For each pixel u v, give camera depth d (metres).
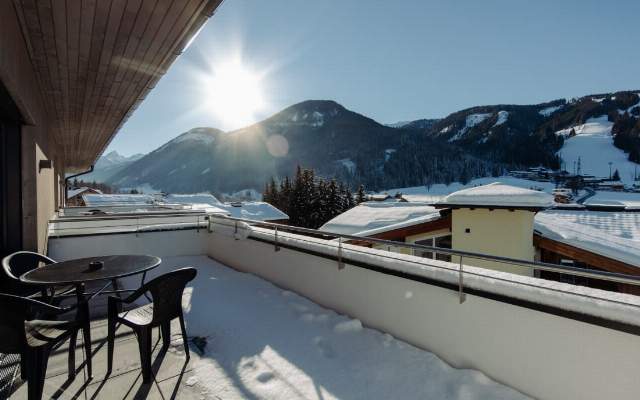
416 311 2.59
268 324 3.12
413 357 2.45
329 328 3.01
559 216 10.41
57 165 10.02
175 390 2.17
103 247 5.64
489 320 2.16
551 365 1.90
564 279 6.73
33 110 3.85
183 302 3.73
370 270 2.96
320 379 2.28
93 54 3.58
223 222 5.80
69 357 2.29
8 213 3.54
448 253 2.33
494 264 6.98
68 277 2.39
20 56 3.04
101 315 3.43
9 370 2.36
